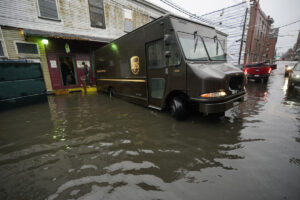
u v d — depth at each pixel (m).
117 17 11.72
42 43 8.66
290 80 6.96
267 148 2.60
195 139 2.99
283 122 3.67
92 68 11.49
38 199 1.70
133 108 5.38
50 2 8.51
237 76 3.68
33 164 2.36
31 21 7.99
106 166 2.25
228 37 20.70
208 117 4.18
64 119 4.43
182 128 3.53
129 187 1.82
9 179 2.05
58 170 2.20
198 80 3.23
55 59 9.34
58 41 9.36
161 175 2.02
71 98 7.70
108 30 11.27
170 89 3.97
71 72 10.43
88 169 2.19
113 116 4.55
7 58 7.38
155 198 1.65
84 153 2.62
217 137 3.04
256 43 25.05
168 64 3.93
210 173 2.03
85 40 8.97
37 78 6.37
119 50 5.99
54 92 9.02
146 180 1.93
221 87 3.17
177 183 1.87
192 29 4.03
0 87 5.40
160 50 4.13
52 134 3.43
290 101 5.55
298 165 2.14
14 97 5.74
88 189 1.81
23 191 1.83
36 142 3.08
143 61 4.79
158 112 4.79
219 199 1.62
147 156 2.48
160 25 3.97
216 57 4.24
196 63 3.59
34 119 4.50
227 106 3.30
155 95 4.59
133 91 5.61
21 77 5.90
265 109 4.70
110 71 7.00
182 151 2.59
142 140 3.03
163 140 3.00
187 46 3.70
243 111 4.58
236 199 1.61
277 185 1.79
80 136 3.29
